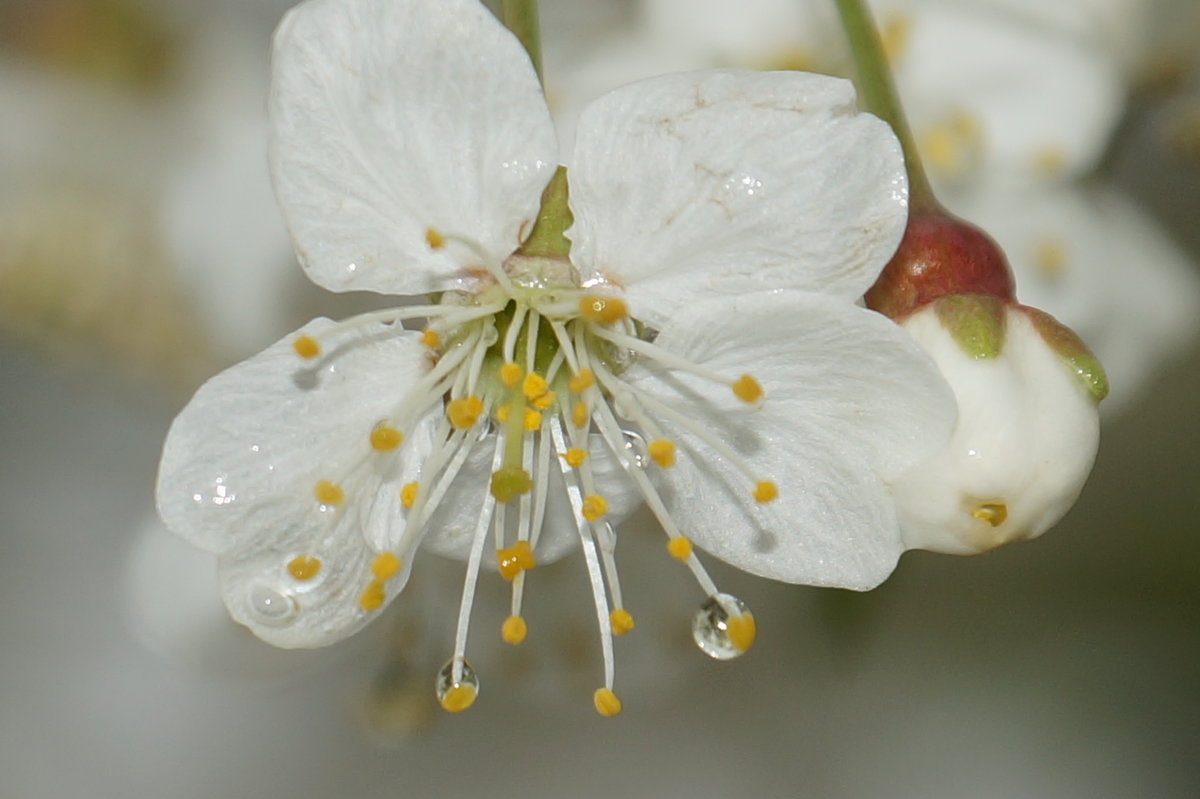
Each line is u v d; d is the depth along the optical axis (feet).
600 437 0.51
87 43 0.60
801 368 0.49
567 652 0.58
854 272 0.49
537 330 0.51
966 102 0.57
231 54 0.60
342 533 0.50
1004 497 0.48
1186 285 0.58
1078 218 0.57
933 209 0.50
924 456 0.49
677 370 0.50
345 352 0.50
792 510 0.50
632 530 0.57
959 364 0.49
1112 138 0.59
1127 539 0.61
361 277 0.49
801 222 0.49
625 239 0.49
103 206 0.59
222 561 0.49
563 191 0.50
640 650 0.59
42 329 0.59
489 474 0.51
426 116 0.49
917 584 0.61
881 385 0.49
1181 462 0.60
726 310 0.49
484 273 0.50
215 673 0.61
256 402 0.49
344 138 0.48
